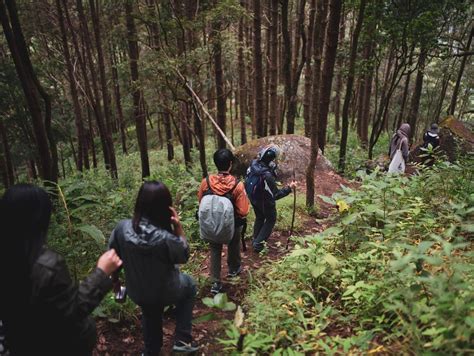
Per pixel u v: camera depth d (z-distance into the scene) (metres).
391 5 9.73
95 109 11.90
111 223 5.20
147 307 2.88
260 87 11.26
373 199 4.70
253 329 3.23
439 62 17.36
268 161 5.03
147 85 8.30
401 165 8.43
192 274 4.70
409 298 2.60
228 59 9.35
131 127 28.78
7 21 5.03
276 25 11.78
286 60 9.80
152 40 9.88
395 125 22.41
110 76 18.52
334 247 4.42
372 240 4.18
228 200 3.86
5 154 9.18
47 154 5.67
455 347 2.15
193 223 5.87
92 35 16.48
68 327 1.88
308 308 3.52
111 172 11.94
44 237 1.92
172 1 7.98
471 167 5.80
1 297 1.81
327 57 8.90
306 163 9.23
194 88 9.02
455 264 2.60
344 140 10.13
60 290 1.82
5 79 8.50
